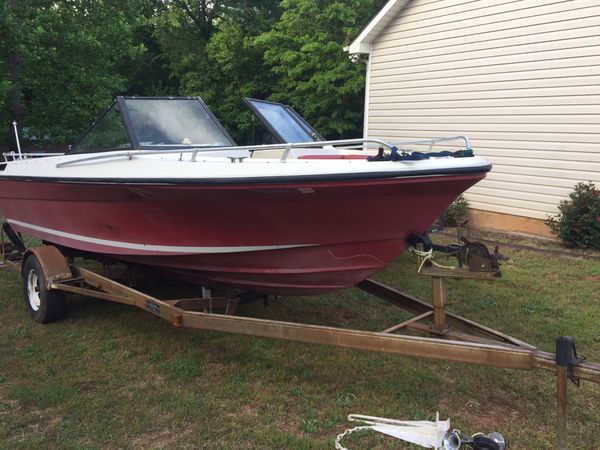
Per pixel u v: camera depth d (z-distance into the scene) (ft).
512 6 27.94
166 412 10.50
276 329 10.90
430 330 11.07
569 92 26.08
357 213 10.53
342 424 10.02
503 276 20.03
